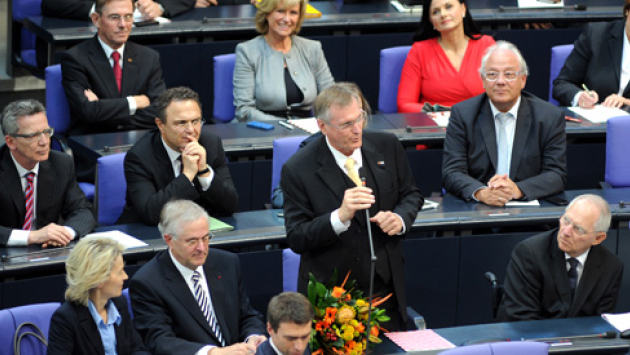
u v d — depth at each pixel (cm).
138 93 2198
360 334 1330
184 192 1688
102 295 1345
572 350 1390
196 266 1431
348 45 2575
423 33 2322
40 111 1677
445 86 2283
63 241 1641
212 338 1437
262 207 2070
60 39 2400
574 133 2042
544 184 1814
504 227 1780
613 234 1780
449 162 1869
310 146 1405
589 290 1545
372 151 1393
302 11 2262
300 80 2264
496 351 1238
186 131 1705
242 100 2241
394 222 1362
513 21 2620
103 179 1834
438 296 1764
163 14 2591
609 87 2267
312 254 1398
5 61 3034
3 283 1560
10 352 1340
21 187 1706
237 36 2570
